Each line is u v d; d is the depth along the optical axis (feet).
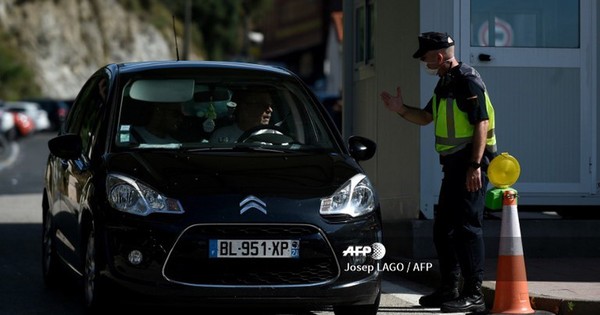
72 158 82.17
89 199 75.77
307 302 71.97
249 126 82.64
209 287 70.74
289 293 71.41
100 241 72.90
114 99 82.89
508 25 107.34
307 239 71.67
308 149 81.46
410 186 107.55
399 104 85.87
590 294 82.69
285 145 81.76
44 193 98.12
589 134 108.17
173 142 80.74
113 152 78.74
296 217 71.72
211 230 71.05
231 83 84.99
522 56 107.24
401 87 111.04
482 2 106.93
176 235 70.74
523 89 107.55
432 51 82.02
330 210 72.74
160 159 76.18
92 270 75.20
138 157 76.69
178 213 71.31
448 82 81.87
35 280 98.53
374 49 120.57
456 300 81.66
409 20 108.58
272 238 71.26
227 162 76.18
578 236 106.22
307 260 71.87
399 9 111.45
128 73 85.56
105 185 74.23
